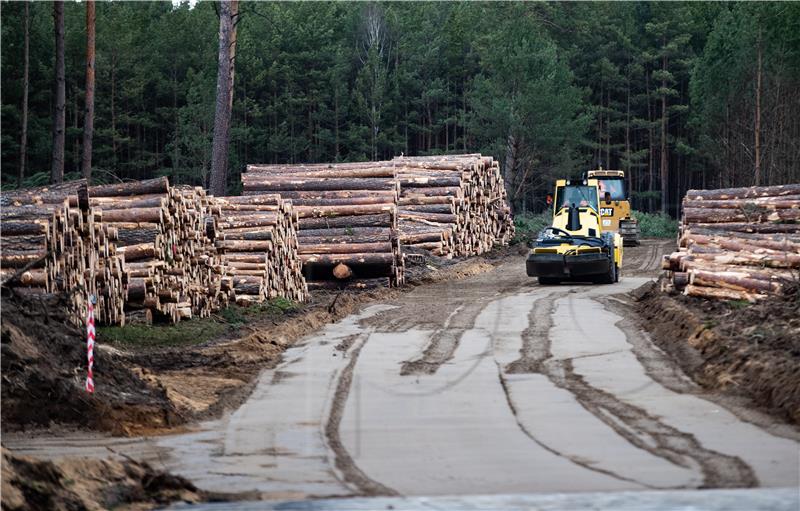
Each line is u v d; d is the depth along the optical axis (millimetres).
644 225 175000
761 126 173375
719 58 192625
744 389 39156
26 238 44000
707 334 48875
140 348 48156
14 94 183750
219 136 92375
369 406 37562
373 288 80125
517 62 181250
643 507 23234
